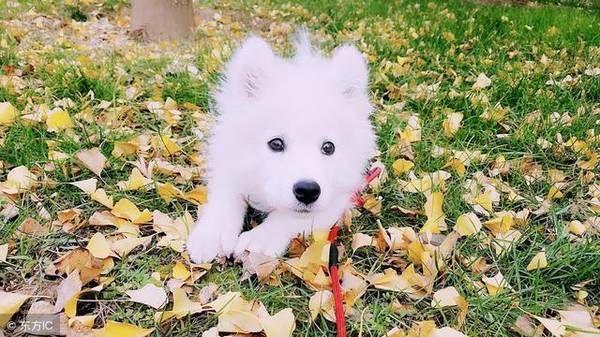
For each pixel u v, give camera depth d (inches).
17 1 70.0
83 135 32.7
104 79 40.6
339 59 24.6
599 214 29.5
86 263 23.1
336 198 23.8
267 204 23.6
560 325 21.4
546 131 38.2
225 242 23.5
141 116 36.7
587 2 113.3
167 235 25.0
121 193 28.2
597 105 44.4
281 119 21.9
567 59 56.9
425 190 30.0
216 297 22.1
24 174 28.0
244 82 23.9
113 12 72.8
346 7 81.4
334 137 22.5
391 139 34.9
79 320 20.3
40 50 49.5
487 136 37.6
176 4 64.4
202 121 36.1
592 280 24.6
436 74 49.6
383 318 21.6
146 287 21.8
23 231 24.7
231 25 70.8
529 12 82.4
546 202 30.7
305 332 21.0
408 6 83.5
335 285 21.4
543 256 24.7
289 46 52.7
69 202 27.7
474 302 22.5
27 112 34.6
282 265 23.2
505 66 52.0
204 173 29.6
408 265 24.8
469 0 98.3
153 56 50.8
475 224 26.7
